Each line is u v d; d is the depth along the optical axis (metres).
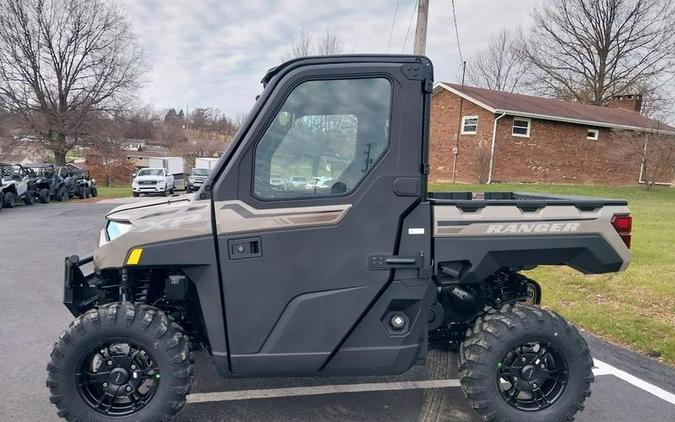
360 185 2.77
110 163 42.62
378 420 3.18
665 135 21.38
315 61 2.77
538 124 22.61
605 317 5.21
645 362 4.21
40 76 33.09
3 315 5.29
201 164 35.84
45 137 33.28
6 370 3.87
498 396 2.94
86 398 2.82
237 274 2.75
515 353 3.02
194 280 2.80
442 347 3.63
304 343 2.81
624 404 3.45
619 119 25.55
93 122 34.53
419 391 3.60
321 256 2.77
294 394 3.53
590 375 2.99
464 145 23.11
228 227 2.73
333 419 3.19
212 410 3.28
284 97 2.74
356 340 2.86
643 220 11.93
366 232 2.79
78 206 20.39
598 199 3.23
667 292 5.87
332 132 2.77
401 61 2.76
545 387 3.07
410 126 2.76
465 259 2.90
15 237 11.00
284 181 2.77
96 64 34.94
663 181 22.91
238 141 2.74
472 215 2.90
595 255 3.05
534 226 2.97
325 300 2.79
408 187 2.78
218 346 2.80
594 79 36.81
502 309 3.06
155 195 29.33
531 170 22.77
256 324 2.78
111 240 2.84
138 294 3.12
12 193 18.52
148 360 2.85
